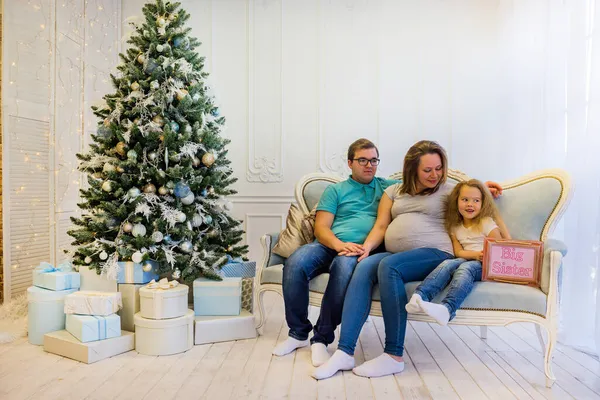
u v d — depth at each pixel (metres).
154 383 1.91
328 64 4.32
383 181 2.59
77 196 3.87
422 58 4.22
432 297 2.01
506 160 3.77
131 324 2.41
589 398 1.82
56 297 2.38
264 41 4.39
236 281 2.53
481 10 4.14
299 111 4.36
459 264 2.14
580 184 2.54
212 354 2.26
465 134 4.16
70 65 3.75
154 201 2.52
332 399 1.78
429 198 2.31
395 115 4.26
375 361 2.03
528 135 3.41
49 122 3.50
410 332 2.71
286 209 4.39
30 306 2.39
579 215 2.51
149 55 2.64
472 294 2.03
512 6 3.69
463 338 2.60
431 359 2.25
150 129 2.53
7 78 3.11
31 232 3.34
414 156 2.31
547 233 2.27
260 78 4.40
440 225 2.29
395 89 4.25
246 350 2.32
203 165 2.79
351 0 4.30
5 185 3.12
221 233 2.86
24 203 3.28
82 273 2.52
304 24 4.35
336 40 4.32
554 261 1.96
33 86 3.34
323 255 2.34
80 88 3.88
